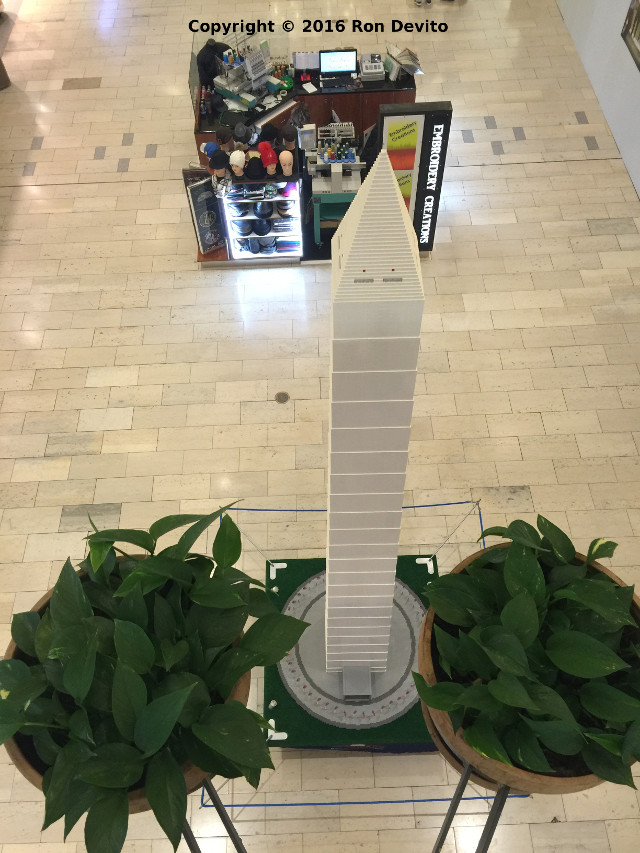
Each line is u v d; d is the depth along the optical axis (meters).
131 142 9.55
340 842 5.27
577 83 10.03
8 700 2.71
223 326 7.86
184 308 8.00
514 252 8.36
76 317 7.95
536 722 2.71
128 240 8.57
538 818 5.33
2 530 6.61
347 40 10.66
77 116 9.88
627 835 5.27
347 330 2.64
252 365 7.57
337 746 5.31
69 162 9.36
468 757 2.84
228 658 2.90
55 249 8.51
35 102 10.07
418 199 7.76
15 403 7.35
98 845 2.46
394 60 8.84
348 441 3.13
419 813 5.36
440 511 6.63
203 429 7.16
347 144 8.19
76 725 2.67
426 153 7.35
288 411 7.27
